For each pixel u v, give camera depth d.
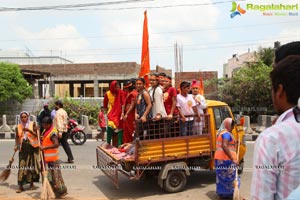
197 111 6.95
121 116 7.84
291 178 1.62
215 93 21.95
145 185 7.41
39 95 33.00
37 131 6.88
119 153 7.00
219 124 7.41
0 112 22.55
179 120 6.75
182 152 6.73
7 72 22.05
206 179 7.84
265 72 20.25
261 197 1.67
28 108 22.94
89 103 22.97
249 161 9.84
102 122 13.66
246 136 14.54
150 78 6.73
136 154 6.30
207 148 7.03
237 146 6.70
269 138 1.68
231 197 6.34
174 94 6.73
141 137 6.41
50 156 6.41
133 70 31.14
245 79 20.36
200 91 7.89
